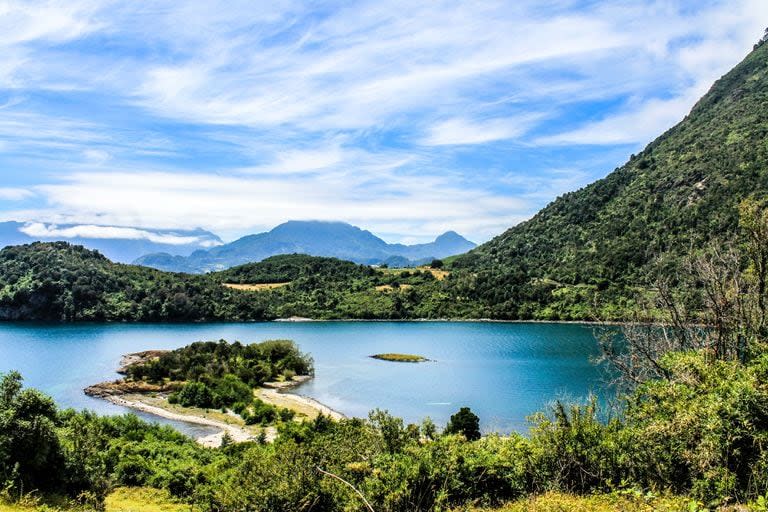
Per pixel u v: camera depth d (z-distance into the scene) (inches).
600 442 545.6
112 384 3009.4
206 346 3735.2
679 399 509.0
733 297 709.3
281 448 601.6
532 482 556.4
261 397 2827.3
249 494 539.2
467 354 4394.7
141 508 1023.6
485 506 525.7
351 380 3344.0
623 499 439.5
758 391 413.4
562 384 3112.7
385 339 5433.1
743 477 403.2
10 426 805.9
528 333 5674.2
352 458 610.2
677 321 797.2
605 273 6565.0
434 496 525.0
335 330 6264.8
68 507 782.5
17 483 772.6
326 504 519.5
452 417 1796.3
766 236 709.3
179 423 2325.3
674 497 424.5
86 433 996.6
